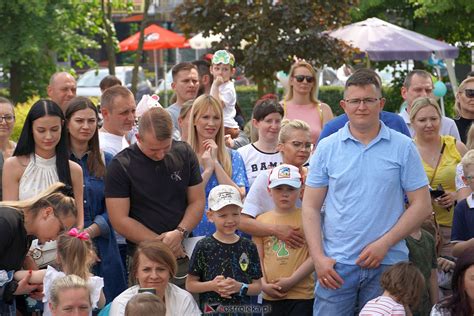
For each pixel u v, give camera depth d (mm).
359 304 7375
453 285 7039
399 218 7250
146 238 7723
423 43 20344
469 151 8680
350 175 7211
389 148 7250
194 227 7961
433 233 8586
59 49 24094
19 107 16688
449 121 10438
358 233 7168
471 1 22969
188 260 8047
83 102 8328
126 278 8219
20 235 7047
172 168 7875
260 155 9344
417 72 10641
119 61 45406
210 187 8547
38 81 25125
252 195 8609
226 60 11500
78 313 6586
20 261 7133
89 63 26500
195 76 10977
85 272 7059
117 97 9055
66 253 7016
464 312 6969
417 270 7117
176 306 7230
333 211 7297
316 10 16594
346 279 7215
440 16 24594
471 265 6879
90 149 8352
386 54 19953
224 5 16656
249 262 7789
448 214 9227
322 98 26875
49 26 23484
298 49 16219
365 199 7180
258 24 16359
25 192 7852
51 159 7957
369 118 7191
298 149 8781
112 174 7820
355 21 25125
